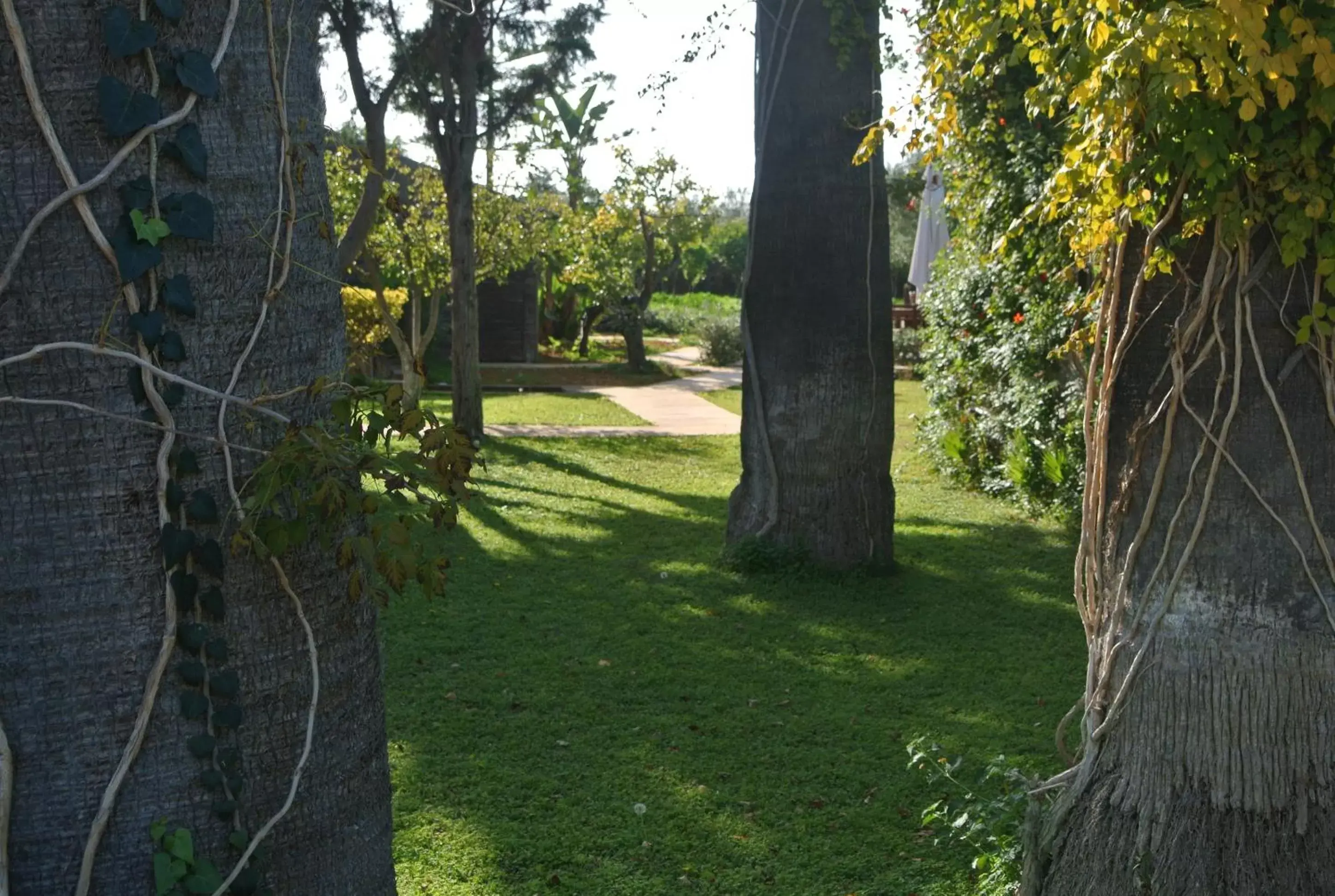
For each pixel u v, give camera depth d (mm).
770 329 8531
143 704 2326
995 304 11461
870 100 8211
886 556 8688
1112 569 3465
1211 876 3227
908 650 6938
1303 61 2914
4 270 2148
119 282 2230
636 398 23578
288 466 2328
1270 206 3059
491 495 12180
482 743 5406
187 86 2244
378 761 2795
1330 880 3178
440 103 15250
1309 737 3201
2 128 2129
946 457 13109
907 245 32250
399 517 2377
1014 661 6703
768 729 5621
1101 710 3506
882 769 5133
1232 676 3221
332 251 2672
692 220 29922
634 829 4527
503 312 31266
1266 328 3145
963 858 4301
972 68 4207
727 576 8578
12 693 2256
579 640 7062
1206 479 3223
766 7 8305
